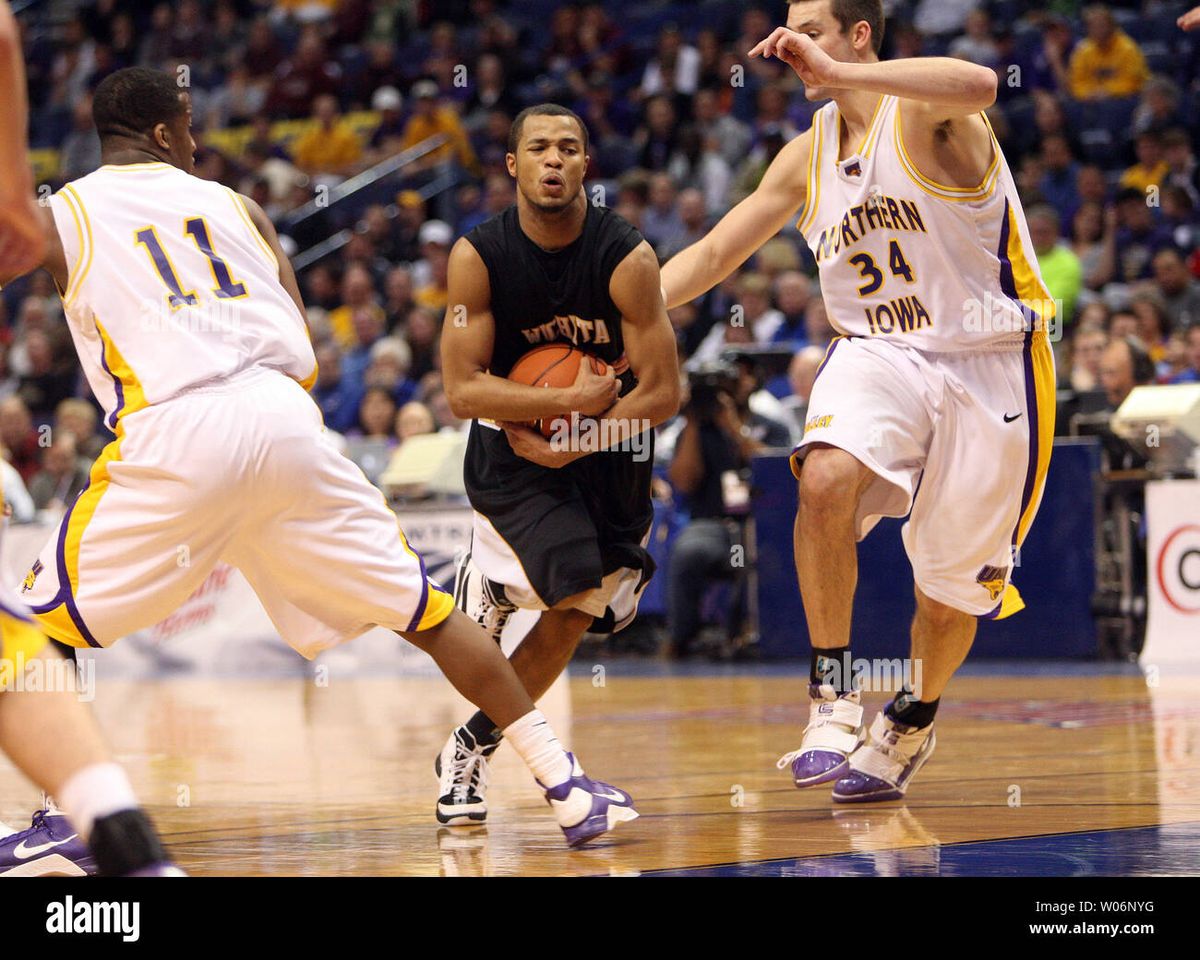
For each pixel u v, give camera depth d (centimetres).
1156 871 373
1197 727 718
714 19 2245
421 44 2483
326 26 2584
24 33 2761
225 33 2583
